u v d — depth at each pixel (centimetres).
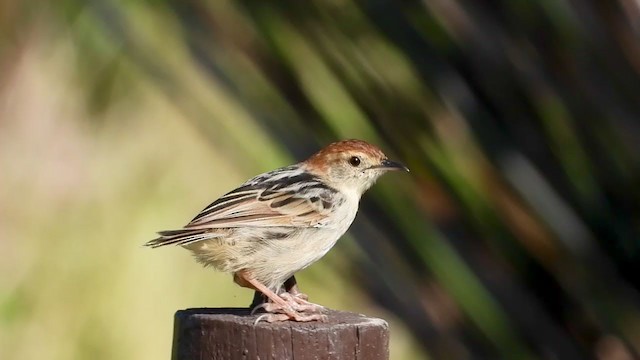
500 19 984
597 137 999
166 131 1505
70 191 1495
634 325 1027
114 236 1483
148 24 1084
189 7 1035
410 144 998
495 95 988
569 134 995
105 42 1341
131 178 1507
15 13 1380
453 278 1002
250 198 1082
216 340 830
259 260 1078
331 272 1115
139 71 1358
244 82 1019
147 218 1491
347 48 993
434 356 1029
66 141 1495
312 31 997
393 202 1010
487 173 991
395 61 989
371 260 1045
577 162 998
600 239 1018
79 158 1498
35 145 1489
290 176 1113
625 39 988
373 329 831
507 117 991
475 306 1006
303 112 1016
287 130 1035
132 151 1508
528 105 988
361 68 994
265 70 1012
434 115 991
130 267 1477
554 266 1013
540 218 1002
